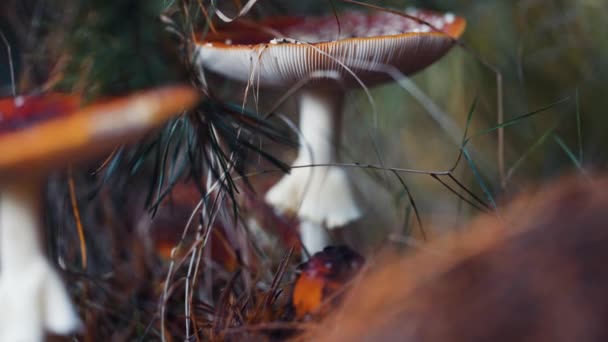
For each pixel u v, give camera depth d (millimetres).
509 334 267
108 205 479
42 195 327
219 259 451
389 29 447
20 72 512
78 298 419
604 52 585
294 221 464
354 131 589
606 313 257
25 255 323
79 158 276
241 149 417
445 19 445
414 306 298
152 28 519
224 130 406
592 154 560
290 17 472
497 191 529
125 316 427
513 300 273
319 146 443
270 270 438
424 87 594
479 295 282
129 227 486
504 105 579
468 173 563
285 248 464
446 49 414
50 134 256
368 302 318
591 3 583
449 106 588
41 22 522
